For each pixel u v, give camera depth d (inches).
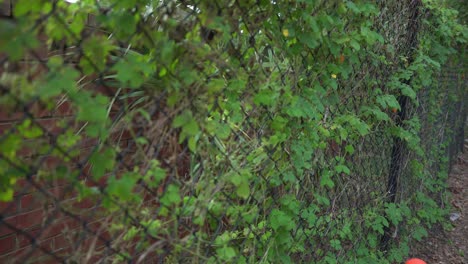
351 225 127.7
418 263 142.9
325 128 102.0
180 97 57.4
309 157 88.6
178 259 65.9
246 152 76.2
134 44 53.6
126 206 54.2
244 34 72.9
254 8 72.2
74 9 48.3
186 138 63.9
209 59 60.4
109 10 51.0
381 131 145.0
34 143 44.5
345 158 121.3
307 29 81.4
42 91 41.2
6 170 42.5
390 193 155.9
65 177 46.6
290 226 85.6
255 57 75.1
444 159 221.3
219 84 61.4
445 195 225.9
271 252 85.6
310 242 105.5
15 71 41.4
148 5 56.2
